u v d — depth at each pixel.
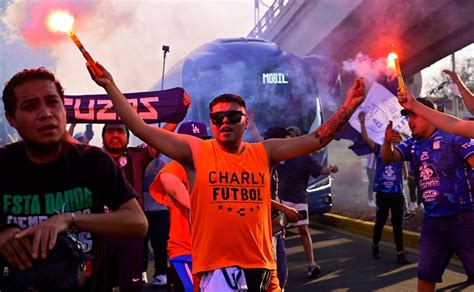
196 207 3.28
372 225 10.62
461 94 4.70
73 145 2.20
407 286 6.79
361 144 10.08
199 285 3.32
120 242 4.62
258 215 3.26
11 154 2.13
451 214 4.39
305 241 7.50
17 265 1.94
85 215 2.05
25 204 2.12
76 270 2.07
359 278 7.25
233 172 3.27
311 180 11.55
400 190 8.03
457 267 7.61
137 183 5.15
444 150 4.42
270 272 3.35
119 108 2.92
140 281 4.68
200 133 4.52
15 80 2.06
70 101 5.63
